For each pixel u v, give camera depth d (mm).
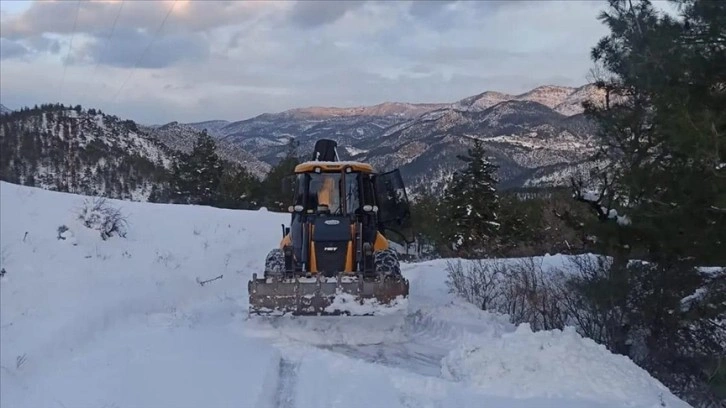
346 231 9844
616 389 6527
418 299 11992
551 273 13469
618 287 9680
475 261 15969
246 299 11469
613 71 10008
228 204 44344
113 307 9477
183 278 12336
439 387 6762
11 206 14195
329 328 9273
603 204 10734
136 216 16891
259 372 7129
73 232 13445
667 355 9641
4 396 6535
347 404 6301
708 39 7535
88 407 6035
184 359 7414
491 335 8898
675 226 8758
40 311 9016
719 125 7137
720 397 8141
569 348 7008
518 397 6441
